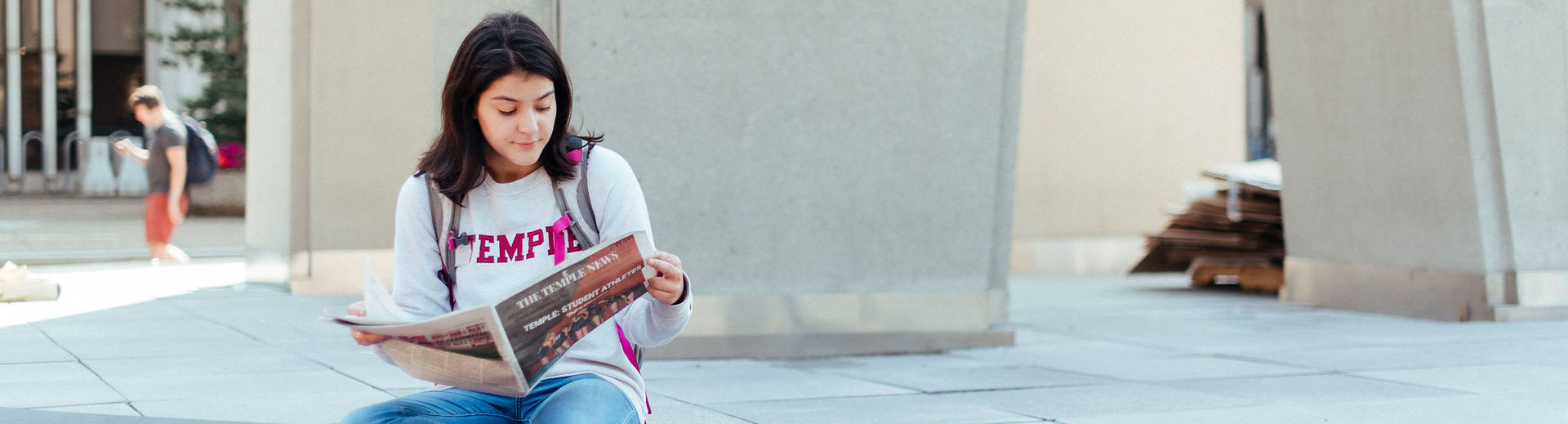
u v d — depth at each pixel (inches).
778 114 261.0
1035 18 525.0
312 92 395.5
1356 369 247.4
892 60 265.3
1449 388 222.4
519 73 100.0
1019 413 198.5
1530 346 281.1
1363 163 368.5
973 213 273.6
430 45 402.0
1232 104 547.2
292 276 395.2
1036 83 525.3
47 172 1149.1
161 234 500.4
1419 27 342.0
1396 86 353.1
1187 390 221.8
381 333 95.4
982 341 279.0
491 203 107.4
